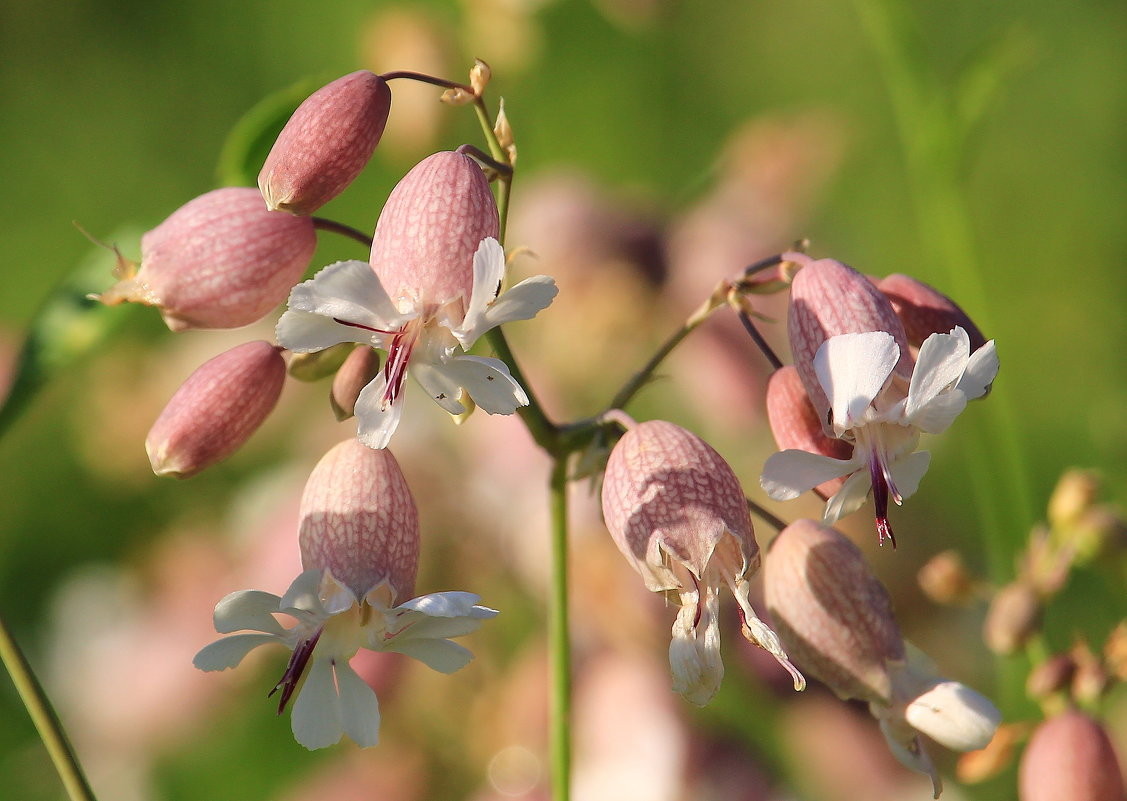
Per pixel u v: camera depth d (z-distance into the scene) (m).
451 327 0.29
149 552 0.44
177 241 0.30
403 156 0.43
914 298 0.30
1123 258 0.63
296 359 0.30
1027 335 0.61
